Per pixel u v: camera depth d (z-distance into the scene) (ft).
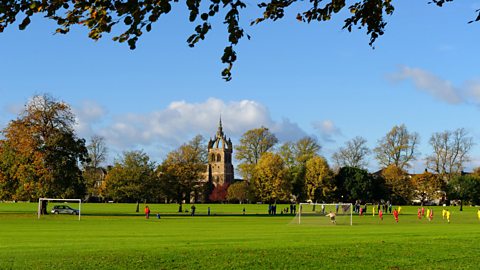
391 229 162.91
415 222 228.02
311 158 433.48
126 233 136.87
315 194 420.77
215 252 80.43
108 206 430.20
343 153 453.99
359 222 224.94
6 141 272.92
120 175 340.18
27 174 262.26
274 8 38.42
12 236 123.95
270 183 403.13
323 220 223.92
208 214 295.07
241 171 438.40
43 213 271.49
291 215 301.02
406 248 88.12
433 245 93.04
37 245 96.22
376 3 39.37
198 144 402.11
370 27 41.29
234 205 472.03
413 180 457.68
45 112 272.10
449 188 447.01
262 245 92.43
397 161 428.56
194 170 378.94
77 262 71.20
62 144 268.82
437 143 449.06
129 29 33.22
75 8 33.14
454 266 72.79
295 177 426.10
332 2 38.27
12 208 382.83
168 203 527.40
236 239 111.14
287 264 72.13
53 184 262.88
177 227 170.60
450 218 276.00
